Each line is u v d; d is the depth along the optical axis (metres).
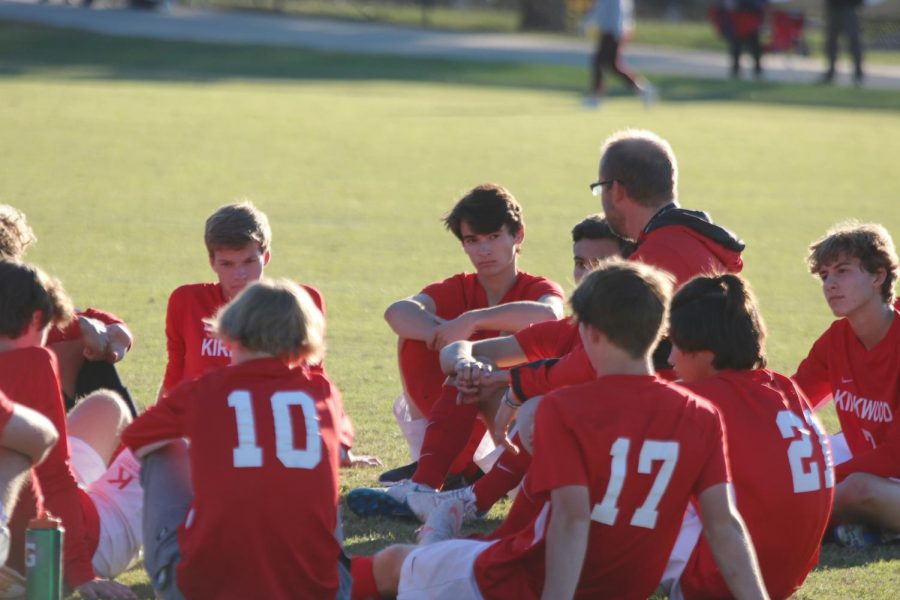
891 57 157.62
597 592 14.13
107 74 105.44
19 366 15.49
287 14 161.75
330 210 50.97
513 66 124.69
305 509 14.01
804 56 146.88
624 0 96.12
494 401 19.78
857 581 17.44
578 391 13.67
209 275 37.53
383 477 20.83
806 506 15.55
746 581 13.80
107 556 16.36
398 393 26.73
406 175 61.56
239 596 13.88
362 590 15.80
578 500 13.34
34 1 151.12
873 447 19.70
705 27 181.25
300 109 87.69
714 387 15.67
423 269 40.16
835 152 76.81
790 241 47.75
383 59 125.25
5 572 14.97
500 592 14.37
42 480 15.64
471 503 18.69
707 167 68.56
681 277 18.06
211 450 13.97
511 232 21.59
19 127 70.25
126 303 33.28
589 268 22.39
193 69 113.56
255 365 14.32
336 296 35.88
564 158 69.81
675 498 13.78
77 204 48.62
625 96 110.25
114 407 17.97
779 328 33.78
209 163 62.06
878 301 19.33
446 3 190.88
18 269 15.69
